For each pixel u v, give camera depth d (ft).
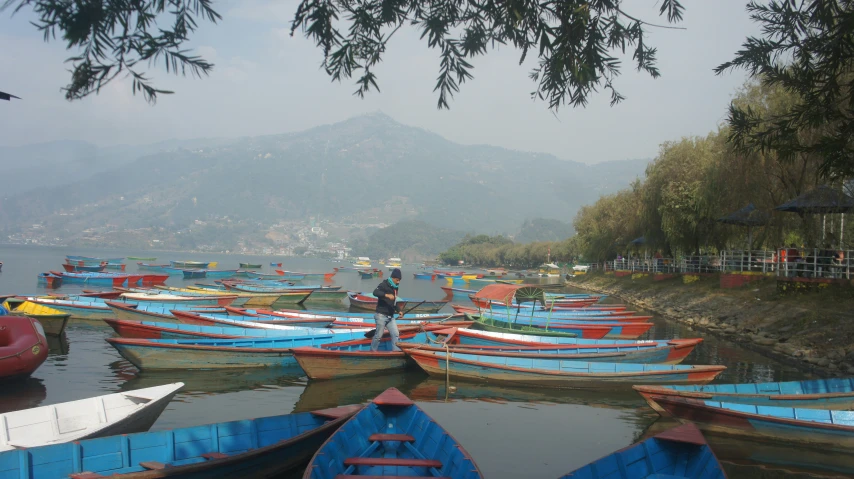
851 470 25.91
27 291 117.19
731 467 26.13
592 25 11.87
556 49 11.75
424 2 11.69
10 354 37.27
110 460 21.07
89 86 8.99
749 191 82.17
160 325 48.88
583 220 230.68
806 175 74.13
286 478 24.02
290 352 46.55
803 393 34.83
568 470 25.35
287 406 36.24
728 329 70.85
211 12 9.37
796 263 73.41
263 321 64.34
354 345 49.32
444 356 43.21
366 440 24.38
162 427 30.86
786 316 63.36
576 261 366.22
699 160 110.63
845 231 82.23
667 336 72.79
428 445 23.52
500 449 28.22
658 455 22.22
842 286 64.80
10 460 18.84
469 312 78.54
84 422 26.20
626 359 46.39
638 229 154.10
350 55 11.50
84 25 8.48
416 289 185.37
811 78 17.57
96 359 49.08
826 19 15.88
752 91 80.64
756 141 20.76
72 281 131.23
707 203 92.58
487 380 43.16
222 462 20.93
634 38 12.42
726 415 28.89
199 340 47.42
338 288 124.77
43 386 39.29
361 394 40.11
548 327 67.41
